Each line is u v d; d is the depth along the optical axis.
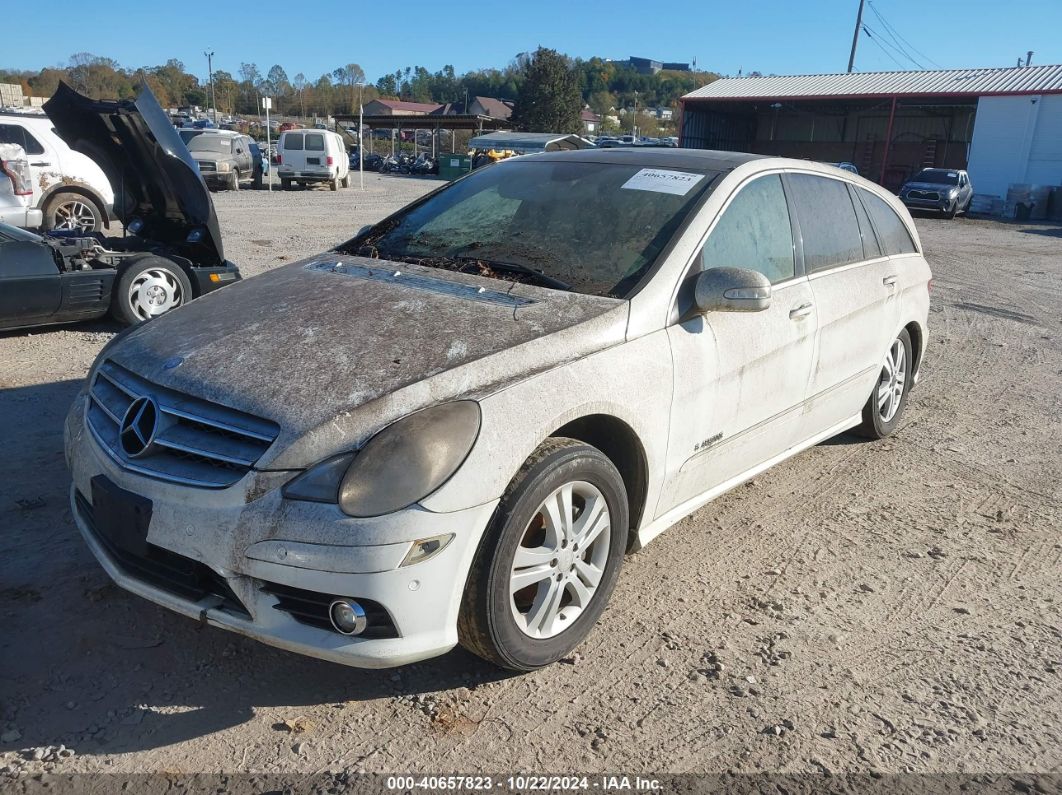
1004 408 6.50
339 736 2.62
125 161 7.32
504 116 92.62
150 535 2.60
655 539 4.09
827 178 4.59
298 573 2.42
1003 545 4.20
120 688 2.77
